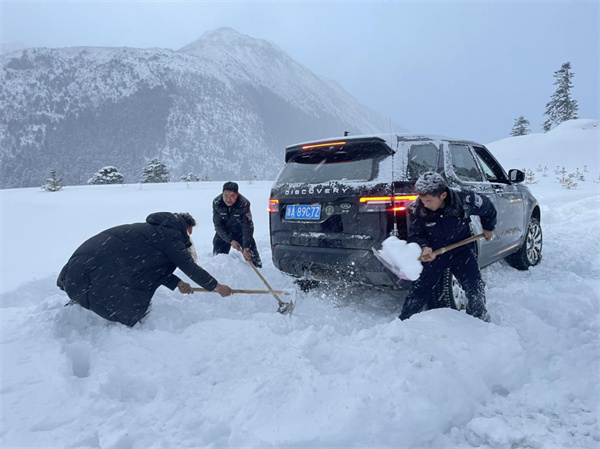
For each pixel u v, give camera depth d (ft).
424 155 11.93
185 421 6.97
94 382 8.12
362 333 9.32
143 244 10.59
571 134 87.86
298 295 14.28
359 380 7.48
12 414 7.17
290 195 12.93
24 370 8.46
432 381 7.56
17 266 21.44
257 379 7.73
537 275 16.94
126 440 6.56
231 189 15.81
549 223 29.99
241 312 12.92
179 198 44.93
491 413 7.67
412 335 8.86
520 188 17.30
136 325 10.74
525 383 8.66
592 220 28.66
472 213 10.39
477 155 15.12
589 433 7.00
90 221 34.58
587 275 16.55
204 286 11.16
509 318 11.14
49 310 11.02
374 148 11.64
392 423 6.63
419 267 9.38
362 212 11.19
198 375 8.59
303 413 6.71
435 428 6.92
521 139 94.53
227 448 6.42
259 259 17.58
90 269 10.10
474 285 10.71
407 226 10.73
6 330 10.10
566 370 8.82
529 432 7.01
